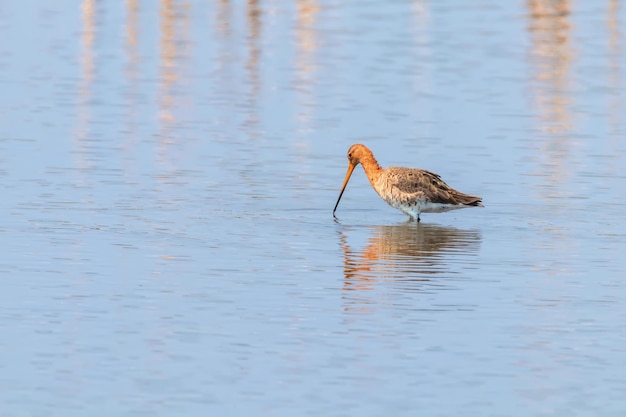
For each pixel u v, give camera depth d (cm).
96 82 3017
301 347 1345
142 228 1848
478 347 1353
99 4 4003
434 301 1523
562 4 4153
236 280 1597
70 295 1513
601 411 1185
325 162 2325
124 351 1321
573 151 2428
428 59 3322
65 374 1255
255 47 3453
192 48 3431
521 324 1434
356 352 1330
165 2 4056
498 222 1942
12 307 1461
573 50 3478
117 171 2208
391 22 3812
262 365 1288
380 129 2588
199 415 1164
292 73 3144
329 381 1248
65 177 2155
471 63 3291
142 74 3119
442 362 1306
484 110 2784
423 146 2450
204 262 1678
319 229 1894
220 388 1226
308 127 2600
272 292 1546
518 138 2531
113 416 1159
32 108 2731
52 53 3328
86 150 2366
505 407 1192
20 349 1321
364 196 2125
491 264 1698
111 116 2672
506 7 4088
